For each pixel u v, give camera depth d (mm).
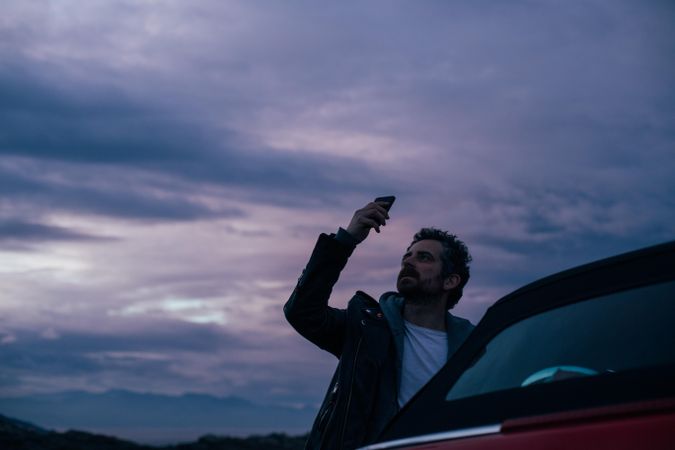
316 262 5133
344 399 4938
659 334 2441
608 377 2418
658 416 2119
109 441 19938
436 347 5266
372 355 5031
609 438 2156
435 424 2820
